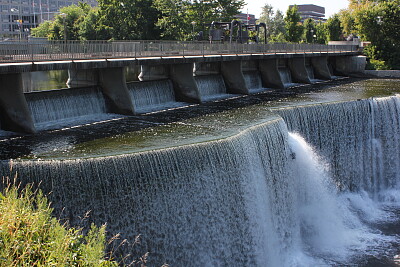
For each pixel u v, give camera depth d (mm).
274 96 45062
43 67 28562
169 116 34531
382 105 38375
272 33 141500
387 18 79812
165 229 22312
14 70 26906
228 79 47219
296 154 31094
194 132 28875
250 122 31578
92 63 31609
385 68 76812
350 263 26797
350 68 68625
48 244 12055
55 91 31891
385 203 36500
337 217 32156
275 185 28719
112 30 75375
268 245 26344
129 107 34656
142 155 21750
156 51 38094
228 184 24359
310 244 29469
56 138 27422
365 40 81562
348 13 105750
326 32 112625
